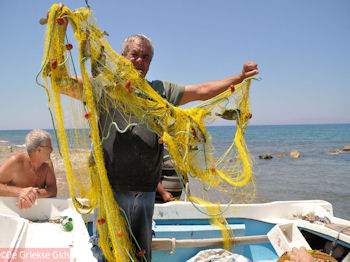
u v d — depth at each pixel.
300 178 16.98
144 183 2.20
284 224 3.47
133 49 2.25
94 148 1.97
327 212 3.86
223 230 3.43
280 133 90.00
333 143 49.69
